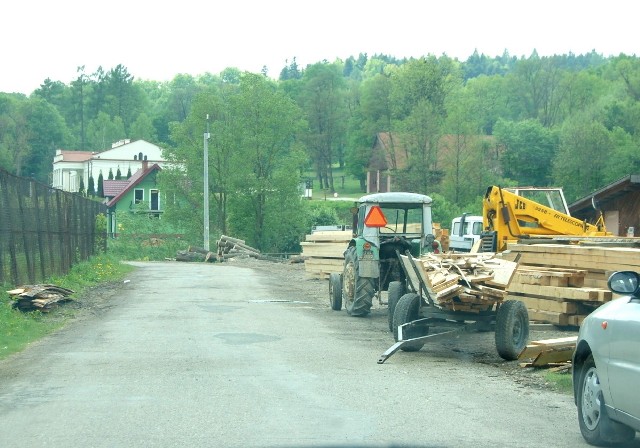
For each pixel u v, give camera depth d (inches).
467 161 2743.6
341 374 409.1
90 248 1339.8
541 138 2950.3
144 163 3287.4
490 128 4126.5
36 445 265.1
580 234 934.4
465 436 279.9
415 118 2819.9
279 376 399.5
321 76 4621.1
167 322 642.2
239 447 260.4
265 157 2682.1
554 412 325.1
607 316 267.1
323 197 4318.4
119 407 324.5
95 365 433.7
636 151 2554.1
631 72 3240.7
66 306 750.5
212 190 2645.2
